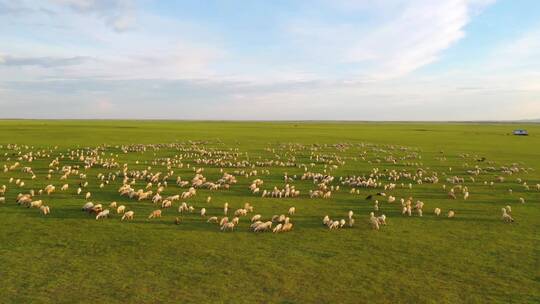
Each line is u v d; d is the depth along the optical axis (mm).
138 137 123375
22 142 97812
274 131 174250
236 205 38969
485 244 28250
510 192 46906
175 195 41344
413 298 20359
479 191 47875
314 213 36469
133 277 22094
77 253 25344
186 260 24578
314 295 20500
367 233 30547
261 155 82188
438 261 25062
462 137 146250
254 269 23422
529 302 19984
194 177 53594
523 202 42000
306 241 28453
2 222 31266
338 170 64125
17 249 25734
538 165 71750
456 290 21250
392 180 55406
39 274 22219
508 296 20609
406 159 79375
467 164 72312
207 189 46062
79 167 60344
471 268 24031
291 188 46969
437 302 20000
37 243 26891
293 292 20766
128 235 28906
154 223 31984
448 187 50156
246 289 20969
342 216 35594
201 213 34656
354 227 32125
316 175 54906
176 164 66188
